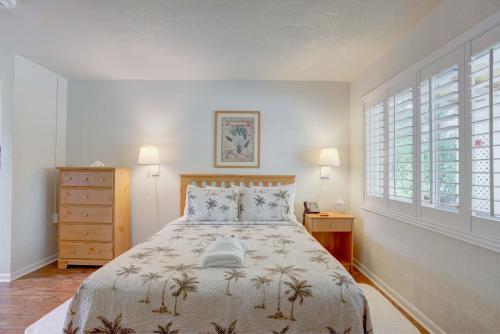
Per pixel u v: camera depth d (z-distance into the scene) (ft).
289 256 6.23
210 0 6.53
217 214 9.92
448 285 6.31
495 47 5.06
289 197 10.55
